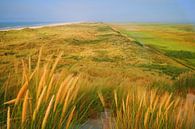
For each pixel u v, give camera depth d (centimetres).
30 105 141
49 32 6656
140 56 3759
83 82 378
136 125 207
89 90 347
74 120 173
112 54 3722
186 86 894
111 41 5372
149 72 2353
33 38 5094
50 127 149
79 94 301
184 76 1023
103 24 11500
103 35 6456
